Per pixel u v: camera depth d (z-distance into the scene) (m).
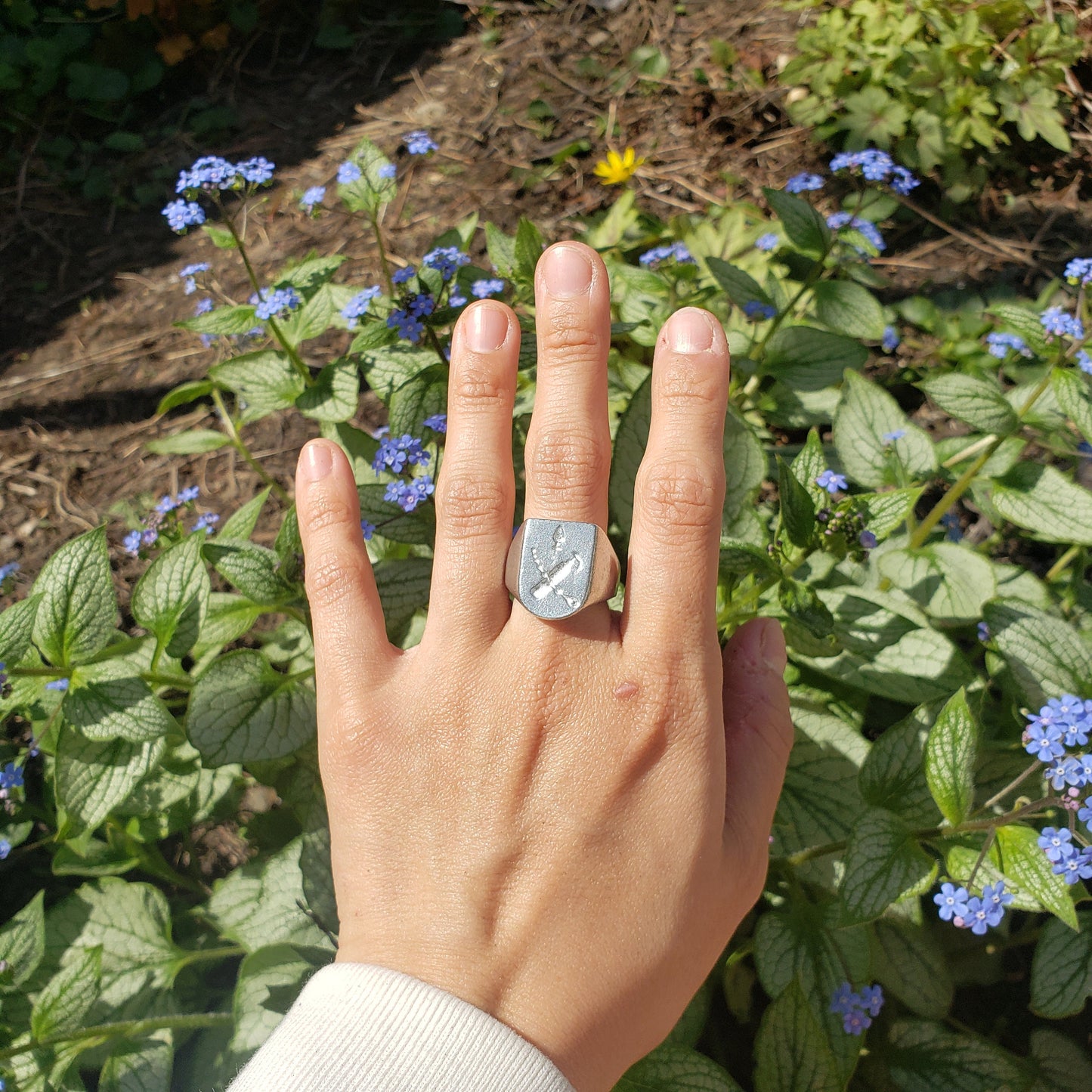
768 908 0.42
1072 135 0.76
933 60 0.73
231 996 0.44
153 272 0.79
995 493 0.43
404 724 0.27
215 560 0.38
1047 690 0.37
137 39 0.95
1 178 0.89
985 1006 0.43
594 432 0.28
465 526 0.28
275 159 0.86
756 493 0.40
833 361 0.50
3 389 0.72
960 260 0.70
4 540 0.62
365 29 0.97
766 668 0.30
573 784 0.26
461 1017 0.24
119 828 0.45
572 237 0.75
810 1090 0.35
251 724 0.38
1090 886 0.42
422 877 0.26
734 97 0.82
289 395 0.46
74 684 0.37
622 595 0.39
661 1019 0.26
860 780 0.36
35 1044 0.36
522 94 0.87
